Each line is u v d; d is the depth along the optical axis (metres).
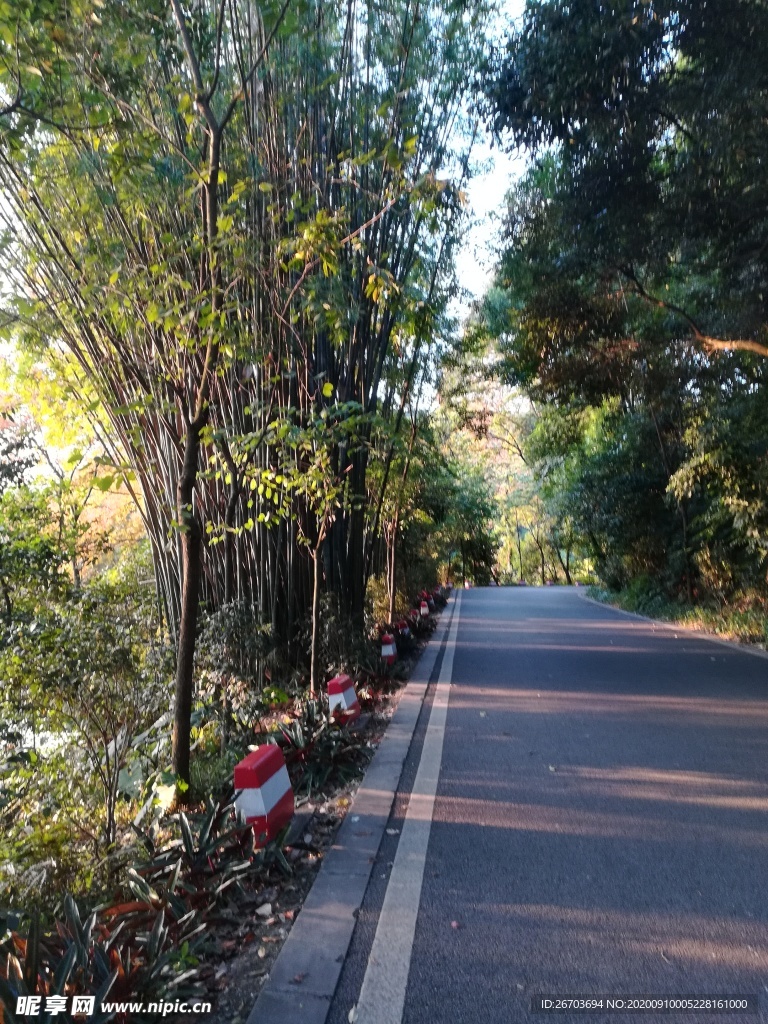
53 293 6.81
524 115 9.88
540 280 12.64
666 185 10.87
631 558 25.20
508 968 3.68
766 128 9.10
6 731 5.06
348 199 8.94
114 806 5.96
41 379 8.02
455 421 18.78
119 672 5.67
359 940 3.97
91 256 5.98
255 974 3.71
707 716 8.55
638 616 21.47
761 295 11.05
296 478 7.84
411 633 15.42
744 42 8.57
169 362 6.25
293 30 5.90
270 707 8.86
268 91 7.78
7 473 6.36
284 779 5.31
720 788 6.16
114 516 12.50
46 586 5.66
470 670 12.25
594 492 23.83
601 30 8.80
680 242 10.97
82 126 5.40
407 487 17.20
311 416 7.75
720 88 8.82
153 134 5.95
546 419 23.59
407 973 3.66
